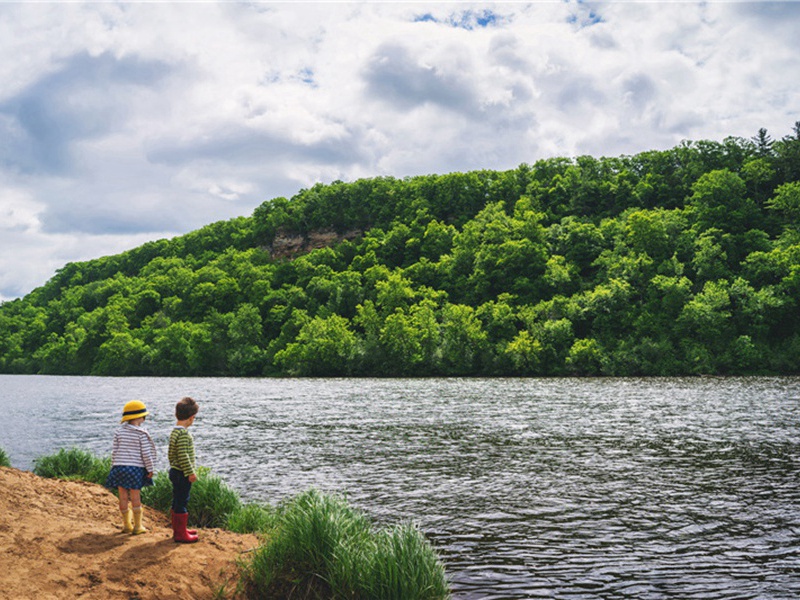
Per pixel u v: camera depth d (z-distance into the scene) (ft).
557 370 312.09
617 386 211.41
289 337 405.39
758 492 49.85
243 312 433.07
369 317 378.32
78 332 508.94
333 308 469.98
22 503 31.55
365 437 86.58
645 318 325.62
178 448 27.50
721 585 28.78
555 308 353.51
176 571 24.18
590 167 608.19
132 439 28.96
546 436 85.10
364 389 215.92
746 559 32.83
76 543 25.85
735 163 506.89
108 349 440.45
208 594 23.18
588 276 432.66
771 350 299.99
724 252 363.97
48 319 599.98
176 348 424.87
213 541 28.43
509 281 428.15
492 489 51.67
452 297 461.78
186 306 533.96
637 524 40.29
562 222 507.71
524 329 373.40
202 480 39.60
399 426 99.60
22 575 21.68
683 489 51.16
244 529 33.96
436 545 35.78
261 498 48.96
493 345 338.34
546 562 32.42
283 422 108.17
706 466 61.67
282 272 572.92
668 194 513.86
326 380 304.71
